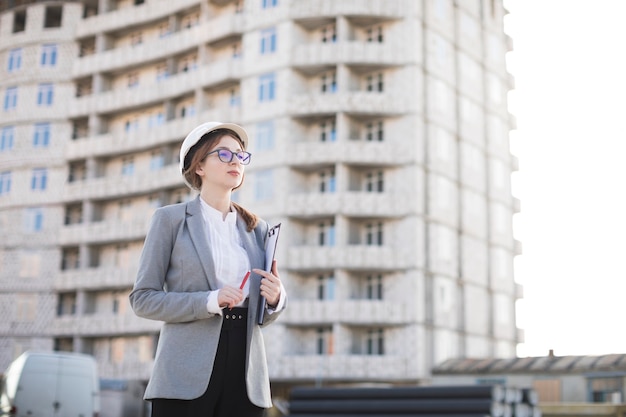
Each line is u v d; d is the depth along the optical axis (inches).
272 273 154.8
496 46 2287.2
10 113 2320.4
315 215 1850.4
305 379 1779.0
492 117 2214.6
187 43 2124.8
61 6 2361.0
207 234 154.2
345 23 1930.4
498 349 2096.5
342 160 1855.3
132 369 2036.2
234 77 2000.5
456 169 2021.4
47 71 2320.4
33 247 2226.9
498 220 2182.6
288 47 1936.5
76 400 956.0
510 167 2279.8
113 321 2090.3
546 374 1346.0
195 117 2050.9
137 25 2263.8
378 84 1945.1
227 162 155.1
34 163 2273.6
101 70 2261.3
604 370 1267.2
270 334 1814.7
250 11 2015.3
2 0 2461.9
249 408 148.2
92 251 2206.0
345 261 1811.0
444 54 2038.6
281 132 1904.5
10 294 2209.6
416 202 1851.6
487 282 2082.9
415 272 1819.6
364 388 447.8
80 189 2218.3
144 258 151.8
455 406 406.6
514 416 410.0
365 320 1788.9
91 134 2249.0
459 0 2137.1
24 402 928.3
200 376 143.7
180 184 2047.2
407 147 1879.9
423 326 1814.7
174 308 144.1
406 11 1945.1
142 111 2231.8
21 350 2174.0
